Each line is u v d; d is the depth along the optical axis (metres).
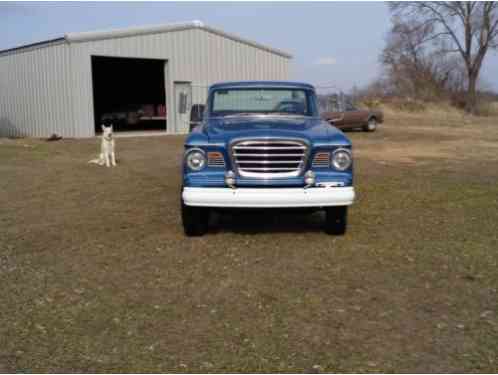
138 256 5.91
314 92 7.83
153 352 3.75
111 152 13.65
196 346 3.84
